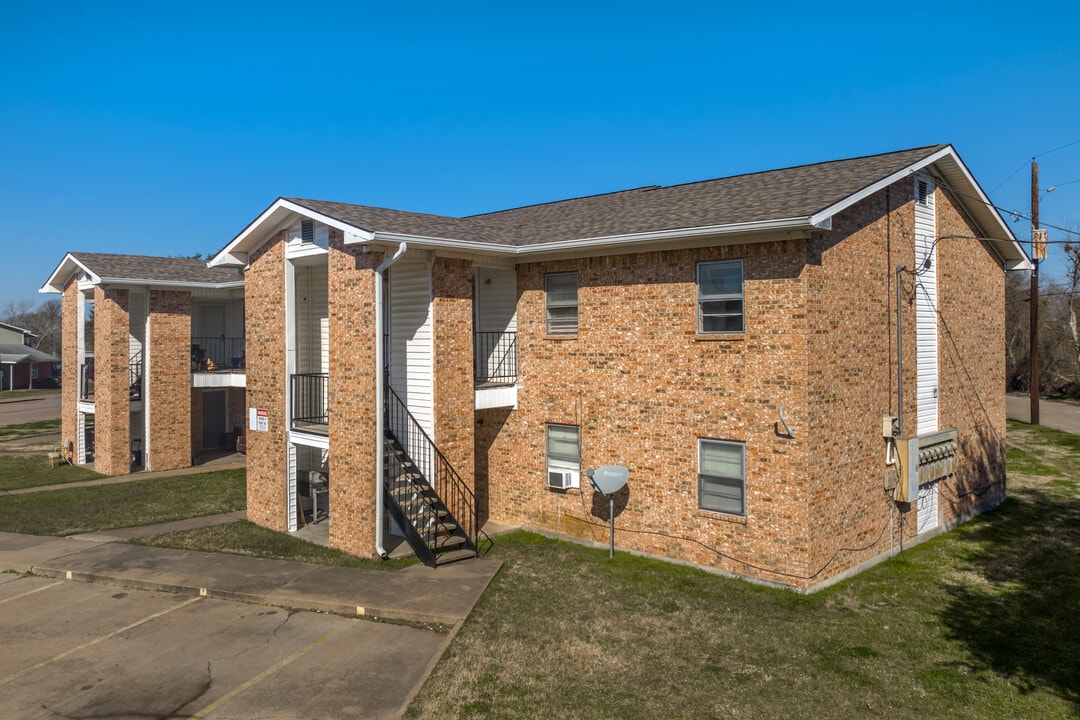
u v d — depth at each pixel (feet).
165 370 81.25
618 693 27.84
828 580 40.27
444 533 45.96
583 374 48.44
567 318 49.67
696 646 32.17
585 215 54.80
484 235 49.83
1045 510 58.80
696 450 43.01
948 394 52.85
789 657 31.09
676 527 44.09
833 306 40.57
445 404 47.44
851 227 42.19
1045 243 62.34
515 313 52.24
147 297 80.33
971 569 43.42
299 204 47.75
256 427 55.72
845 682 28.84
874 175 42.68
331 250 47.70
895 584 40.70
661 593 38.91
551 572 42.50
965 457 55.57
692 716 26.20
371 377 45.09
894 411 46.37
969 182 52.01
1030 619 35.42
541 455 51.01
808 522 38.73
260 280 55.11
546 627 34.27
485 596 38.47
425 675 29.27
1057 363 177.47
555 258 49.24
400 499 45.44
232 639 33.47
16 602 39.04
